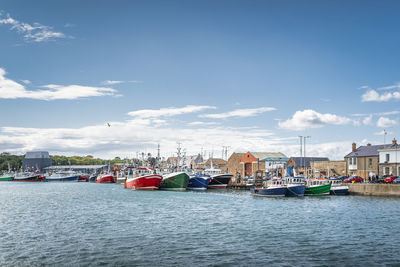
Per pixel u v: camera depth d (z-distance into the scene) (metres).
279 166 125.38
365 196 76.06
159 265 26.81
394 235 36.84
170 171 108.81
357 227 40.97
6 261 27.66
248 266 26.70
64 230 39.09
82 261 27.67
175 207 58.12
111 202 66.25
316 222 44.12
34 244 32.75
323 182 79.56
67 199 73.25
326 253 30.12
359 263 27.56
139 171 101.75
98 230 39.03
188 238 35.19
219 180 104.88
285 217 47.94
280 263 27.42
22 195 85.50
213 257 28.84
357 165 102.12
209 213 51.44
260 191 77.50
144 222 43.91
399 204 61.72
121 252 30.14
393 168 91.00
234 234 37.09
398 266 26.92
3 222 44.28
